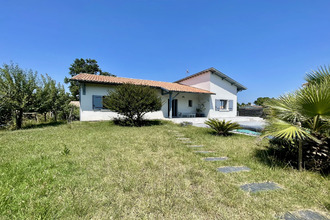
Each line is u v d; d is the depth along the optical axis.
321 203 1.79
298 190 2.12
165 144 4.73
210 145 4.84
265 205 1.75
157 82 15.05
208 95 15.08
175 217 1.53
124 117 9.79
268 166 3.04
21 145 4.40
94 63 30.75
